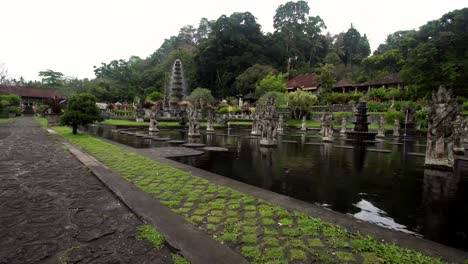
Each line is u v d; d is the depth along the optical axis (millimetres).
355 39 92000
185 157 13852
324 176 10086
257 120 27406
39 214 5371
